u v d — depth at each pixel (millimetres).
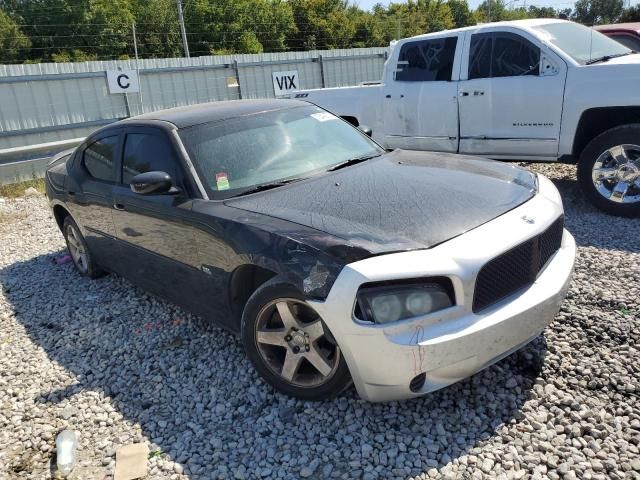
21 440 3195
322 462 2711
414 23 68000
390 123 7500
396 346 2578
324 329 2850
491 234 2848
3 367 4062
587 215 5930
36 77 14891
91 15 49406
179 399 3383
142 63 17359
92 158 4965
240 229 3180
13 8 50000
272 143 4047
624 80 5551
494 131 6543
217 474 2719
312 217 3102
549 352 3375
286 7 59781
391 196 3281
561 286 3029
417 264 2615
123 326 4461
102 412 3363
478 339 2662
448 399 3047
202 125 4043
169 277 4008
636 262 4539
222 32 54000
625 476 2428
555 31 6410
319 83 21609
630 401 2895
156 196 3898
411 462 2635
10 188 11000
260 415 3115
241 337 3297
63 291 5426
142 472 2787
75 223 5379
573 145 6016
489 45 6500
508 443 2693
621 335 3469
